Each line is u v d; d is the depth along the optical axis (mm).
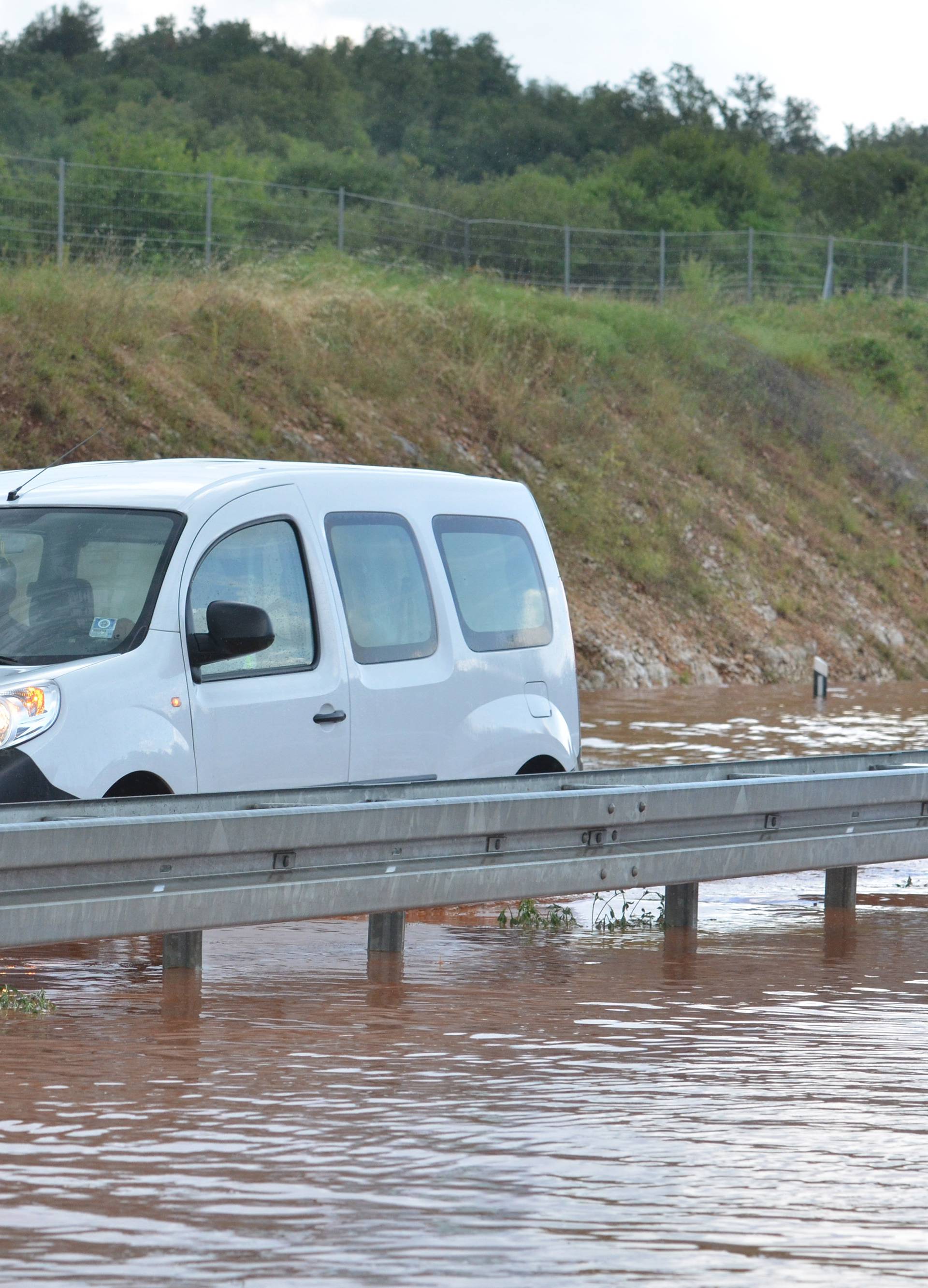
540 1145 13883
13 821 18219
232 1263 11195
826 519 93375
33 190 95750
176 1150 13562
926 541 97500
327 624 24031
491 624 26469
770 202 180250
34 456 63438
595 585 75750
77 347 69812
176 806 19734
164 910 18250
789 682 76812
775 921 25031
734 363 103812
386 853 20078
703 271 122500
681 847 22797
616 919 24812
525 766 26438
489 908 26188
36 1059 16297
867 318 128125
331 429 75938
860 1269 11258
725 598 80625
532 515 28031
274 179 147250
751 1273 11164
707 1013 18766
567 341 94250
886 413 110062
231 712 22688
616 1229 11945
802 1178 13141
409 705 24828
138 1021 17938
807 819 24172
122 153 134500
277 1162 13289
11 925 17000
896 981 20672
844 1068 16469
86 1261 11211
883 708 60781
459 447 80562
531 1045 17156
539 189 161250
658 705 60062
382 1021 18078
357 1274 11023
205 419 71125
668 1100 15281
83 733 21125
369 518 25188
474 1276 11016
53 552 23156
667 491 86188
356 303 86000
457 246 122250
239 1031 17531
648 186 178625
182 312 77375
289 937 23188
